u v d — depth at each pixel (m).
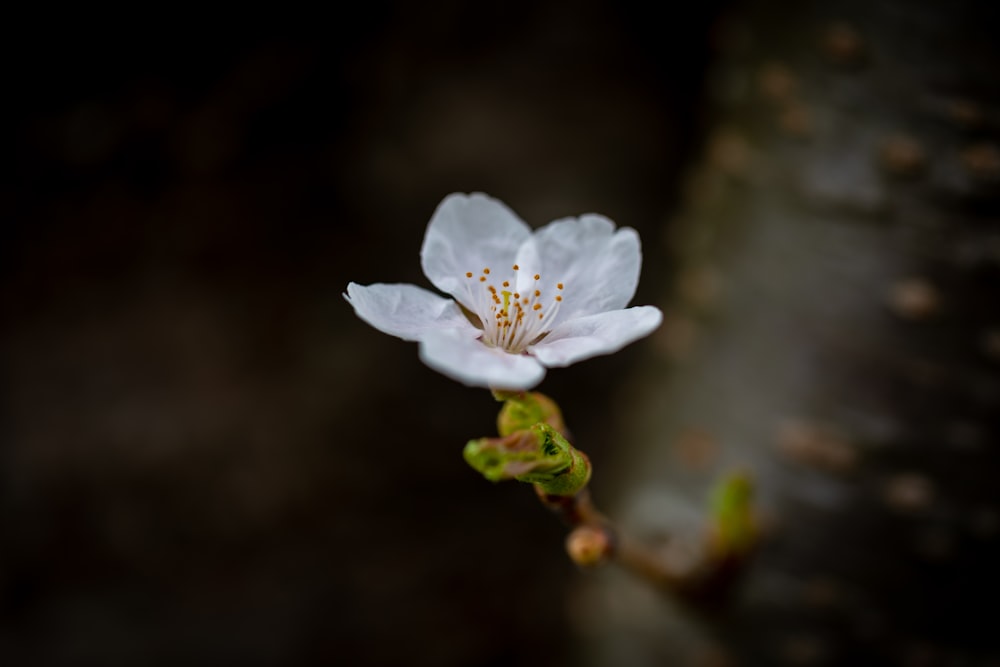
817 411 0.29
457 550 0.43
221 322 0.45
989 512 0.29
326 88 0.47
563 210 0.46
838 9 0.29
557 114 0.48
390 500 0.44
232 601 0.41
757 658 0.30
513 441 0.24
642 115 0.48
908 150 0.28
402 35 0.47
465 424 0.45
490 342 0.25
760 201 0.30
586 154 0.47
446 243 0.26
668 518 0.31
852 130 0.29
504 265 0.26
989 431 0.28
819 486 0.29
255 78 0.46
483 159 0.47
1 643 0.39
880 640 0.29
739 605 0.30
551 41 0.48
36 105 0.45
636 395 0.34
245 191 0.46
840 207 0.29
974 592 0.29
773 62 0.30
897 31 0.29
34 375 0.43
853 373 0.29
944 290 0.28
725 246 0.31
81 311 0.45
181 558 0.42
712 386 0.31
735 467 0.30
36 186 0.45
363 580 0.42
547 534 0.44
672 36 0.48
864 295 0.29
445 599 0.43
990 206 0.28
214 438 0.43
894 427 0.29
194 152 0.46
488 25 0.48
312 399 0.45
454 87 0.48
